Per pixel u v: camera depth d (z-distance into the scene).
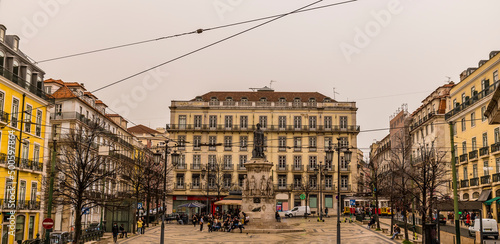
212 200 74.62
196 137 77.69
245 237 36.09
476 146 51.47
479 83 50.88
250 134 77.75
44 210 43.53
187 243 32.41
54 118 53.09
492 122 22.73
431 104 66.00
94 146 47.47
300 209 66.62
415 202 49.00
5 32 38.38
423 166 34.94
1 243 35.53
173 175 76.25
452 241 28.91
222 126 77.75
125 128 75.31
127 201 41.59
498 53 45.81
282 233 39.09
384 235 37.59
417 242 30.59
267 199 41.53
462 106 55.06
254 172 41.94
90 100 61.72
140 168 59.06
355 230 42.31
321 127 77.62
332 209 75.44
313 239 34.31
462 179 55.12
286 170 76.56
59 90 54.84
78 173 31.02
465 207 29.83
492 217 45.41
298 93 83.94
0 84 35.66
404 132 77.75
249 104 78.81
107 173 35.03
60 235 35.31
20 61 39.81
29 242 33.34
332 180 76.25
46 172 46.53
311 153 77.12
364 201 68.38
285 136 77.94
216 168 75.50
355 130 77.31
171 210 75.38
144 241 34.44
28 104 40.44
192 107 78.19
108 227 42.94
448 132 59.22
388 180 59.09
